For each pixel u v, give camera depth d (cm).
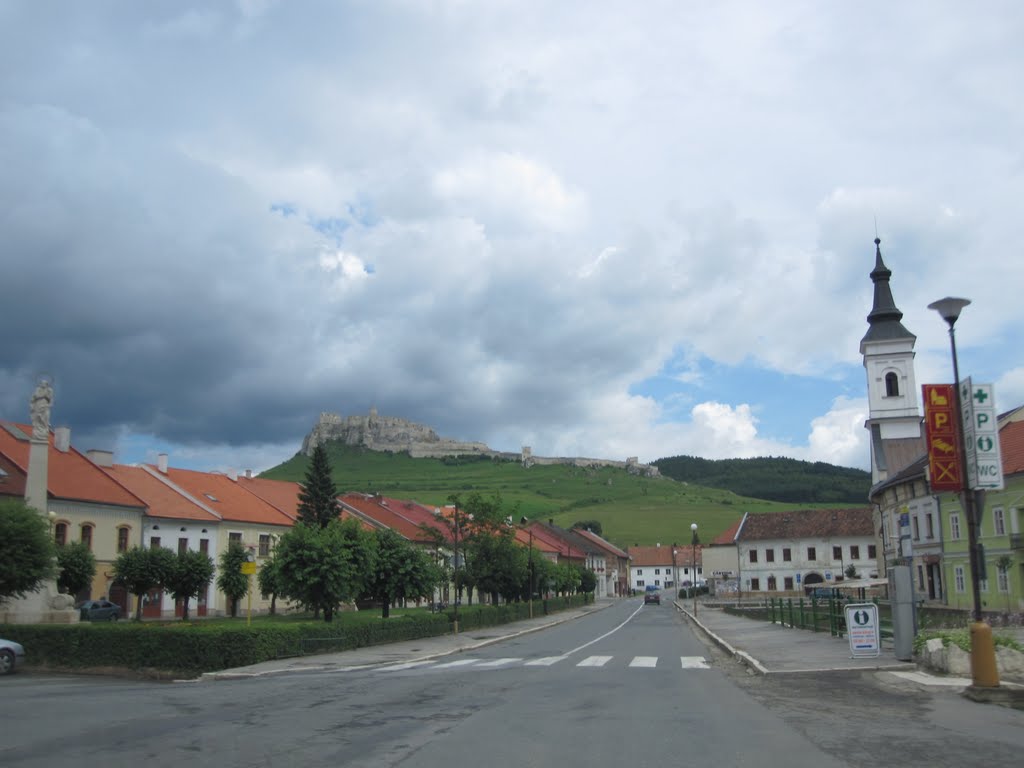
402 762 922
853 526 9912
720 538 10769
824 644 2664
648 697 1499
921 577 5497
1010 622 3206
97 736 1112
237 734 1116
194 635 2261
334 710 1347
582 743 1034
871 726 1161
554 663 2322
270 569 3112
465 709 1344
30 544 2683
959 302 1664
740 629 3956
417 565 3916
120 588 5056
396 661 2381
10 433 5062
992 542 4294
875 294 8138
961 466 1627
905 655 1984
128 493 5275
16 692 1761
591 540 13462
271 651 2373
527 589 6059
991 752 972
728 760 930
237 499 6525
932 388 2019
